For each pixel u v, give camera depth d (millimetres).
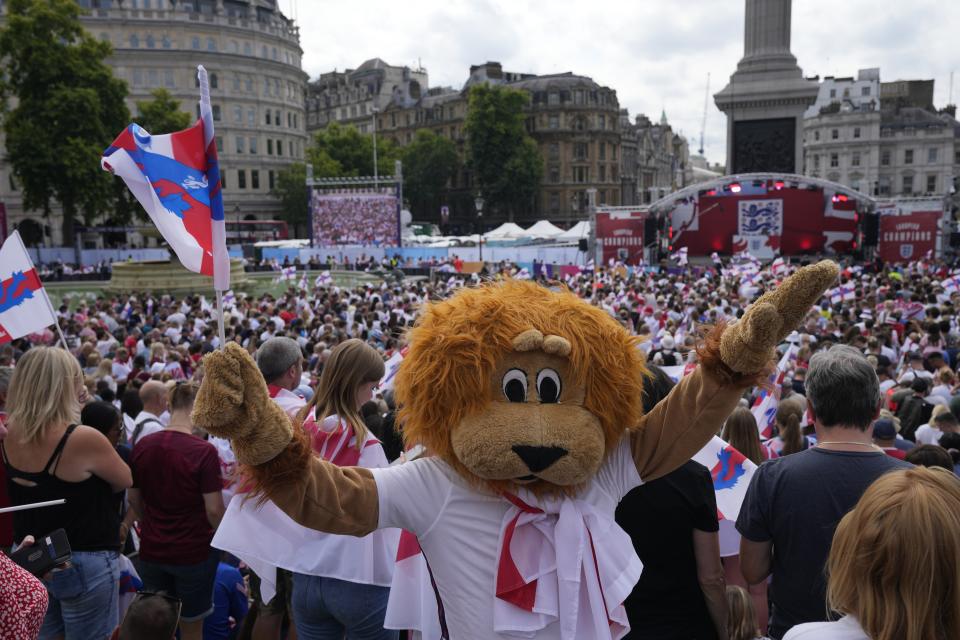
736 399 2248
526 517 2225
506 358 2254
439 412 2238
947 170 94062
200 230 3686
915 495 1729
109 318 19844
